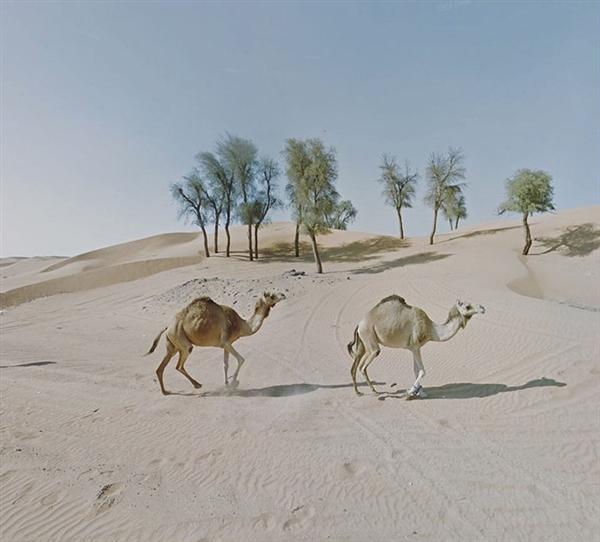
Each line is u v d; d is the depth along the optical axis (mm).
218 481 5355
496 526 4289
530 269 30031
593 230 39875
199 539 4266
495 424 6699
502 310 14953
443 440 6211
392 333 7996
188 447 6336
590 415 6844
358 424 6922
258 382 9828
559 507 4555
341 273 32438
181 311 8820
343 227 71938
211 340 8844
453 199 47844
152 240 70625
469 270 27234
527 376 8977
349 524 4410
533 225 47156
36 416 7727
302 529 4363
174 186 45250
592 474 5168
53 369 11156
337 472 5426
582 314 14258
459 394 8234
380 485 5102
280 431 6754
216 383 9789
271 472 5516
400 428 6699
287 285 25062
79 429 7113
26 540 4375
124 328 19359
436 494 4871
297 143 35094
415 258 37156
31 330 19266
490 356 10688
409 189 53062
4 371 10953
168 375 10578
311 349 13047
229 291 24547
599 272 29547
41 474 5629
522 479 5109
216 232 49594
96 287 37969
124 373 10773
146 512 4742
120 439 6691
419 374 8031
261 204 46219
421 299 18688
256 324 9445
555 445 5926
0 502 5031
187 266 42406
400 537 4184
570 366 9250
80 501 5000
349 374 10320
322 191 34688
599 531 4160
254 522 4504
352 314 17797
